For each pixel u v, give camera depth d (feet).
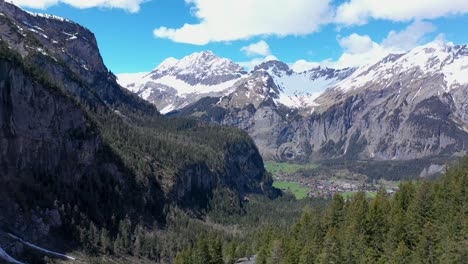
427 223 447.01
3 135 629.92
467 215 442.09
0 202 590.96
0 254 516.73
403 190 550.77
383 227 475.31
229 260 604.08
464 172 547.90
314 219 570.87
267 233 648.79
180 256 589.32
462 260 382.83
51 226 618.03
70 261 578.25
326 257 445.78
